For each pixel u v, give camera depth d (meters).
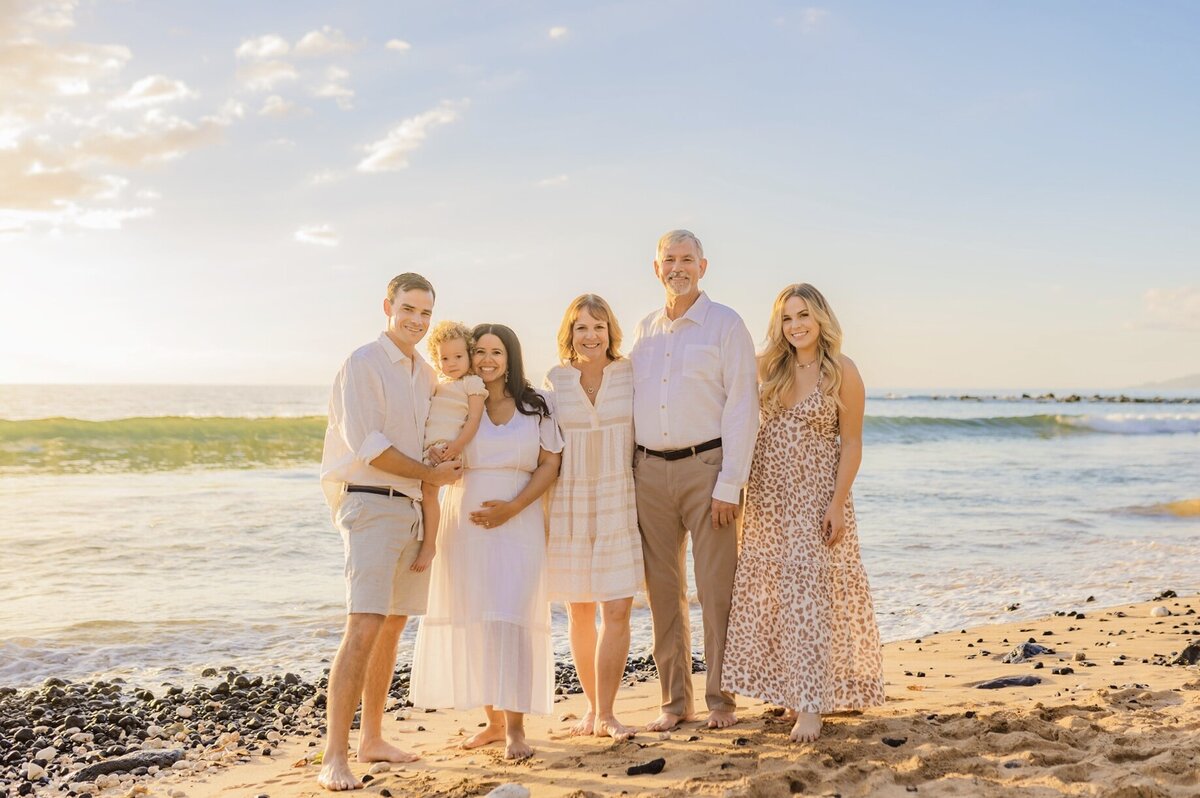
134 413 47.50
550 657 4.29
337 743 3.96
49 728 5.04
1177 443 31.39
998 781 3.31
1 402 62.44
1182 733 3.74
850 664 4.29
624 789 3.50
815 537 4.25
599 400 4.55
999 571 10.12
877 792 3.27
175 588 8.59
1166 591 8.94
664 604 4.57
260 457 20.02
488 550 4.25
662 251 4.56
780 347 4.46
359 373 4.15
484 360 4.42
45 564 9.34
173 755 4.60
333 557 9.98
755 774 3.53
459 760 4.24
